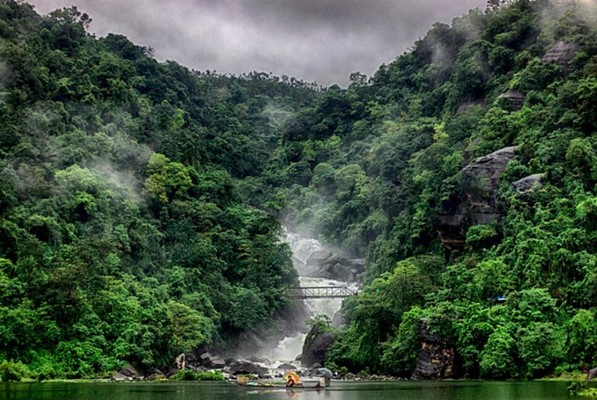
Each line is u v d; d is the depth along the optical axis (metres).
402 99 173.38
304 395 44.47
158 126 139.25
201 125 178.75
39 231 87.69
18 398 39.75
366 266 118.56
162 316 84.50
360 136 169.38
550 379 60.41
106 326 77.75
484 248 88.38
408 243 104.38
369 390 49.44
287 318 112.25
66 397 40.97
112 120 126.00
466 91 136.25
